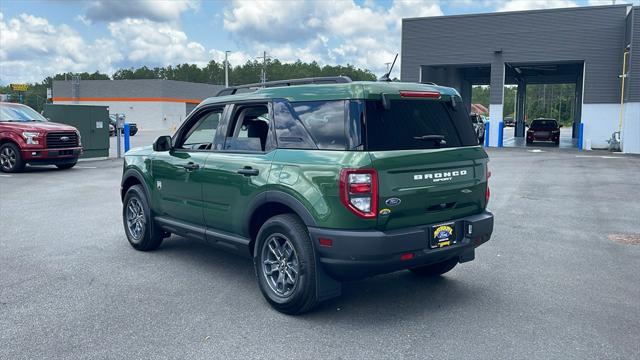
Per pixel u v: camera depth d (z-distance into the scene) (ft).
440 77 110.93
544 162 63.41
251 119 17.78
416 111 15.56
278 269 15.98
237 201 17.17
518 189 41.42
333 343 13.70
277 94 16.71
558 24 89.97
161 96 219.00
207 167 18.43
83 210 32.35
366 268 14.17
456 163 15.92
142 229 22.49
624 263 21.11
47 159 52.24
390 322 15.11
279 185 15.52
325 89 15.35
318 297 14.98
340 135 14.61
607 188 41.91
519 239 25.13
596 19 87.20
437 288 18.10
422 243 14.74
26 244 24.00
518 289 17.98
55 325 14.82
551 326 14.79
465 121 17.10
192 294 17.42
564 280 18.93
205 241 19.24
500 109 95.61
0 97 98.99
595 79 88.02
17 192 39.60
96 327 14.69
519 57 93.30
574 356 12.92
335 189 14.14
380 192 14.02
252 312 15.87
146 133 172.55
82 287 18.06
